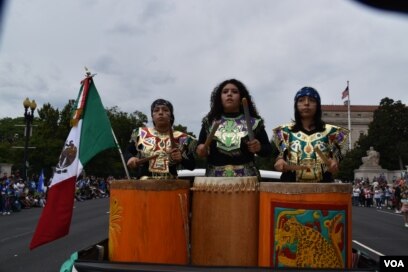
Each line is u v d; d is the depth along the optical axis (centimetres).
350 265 271
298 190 269
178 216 287
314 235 266
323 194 267
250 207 288
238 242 286
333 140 342
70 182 332
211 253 289
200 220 295
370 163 4197
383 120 6788
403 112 6838
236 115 349
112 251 290
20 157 4056
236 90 347
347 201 273
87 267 251
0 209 1753
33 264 752
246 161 336
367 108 8850
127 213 283
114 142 351
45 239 322
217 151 339
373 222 1644
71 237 1083
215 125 312
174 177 358
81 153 338
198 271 243
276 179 573
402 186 2125
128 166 339
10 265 744
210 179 294
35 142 3934
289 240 268
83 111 346
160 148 353
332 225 266
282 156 341
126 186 285
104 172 4531
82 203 2620
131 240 280
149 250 279
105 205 2405
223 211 289
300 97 344
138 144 360
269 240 275
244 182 289
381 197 2806
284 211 270
